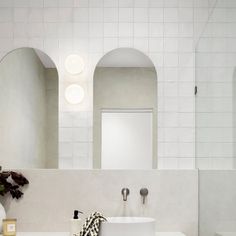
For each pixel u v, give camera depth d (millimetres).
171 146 3260
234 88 2064
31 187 3143
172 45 3309
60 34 3312
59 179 3145
